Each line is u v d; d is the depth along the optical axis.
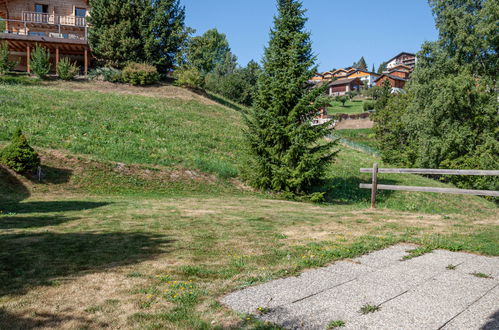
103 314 3.90
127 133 25.08
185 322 3.73
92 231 8.16
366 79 123.38
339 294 4.48
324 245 6.87
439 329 3.59
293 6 17.62
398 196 22.56
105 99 32.66
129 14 42.44
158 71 45.66
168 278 5.00
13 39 35.62
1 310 3.95
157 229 8.43
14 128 20.94
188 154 23.28
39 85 33.97
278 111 17.42
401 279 5.05
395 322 3.73
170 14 46.19
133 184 17.81
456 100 35.25
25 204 12.71
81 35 45.12
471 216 10.80
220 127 32.16
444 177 39.03
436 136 37.50
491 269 5.54
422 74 39.34
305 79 17.17
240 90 52.22
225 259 5.93
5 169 15.95
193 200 15.16
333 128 17.77
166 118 30.88
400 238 7.45
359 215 11.05
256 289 4.63
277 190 18.28
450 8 38.69
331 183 22.86
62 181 16.69
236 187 19.94
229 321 3.76
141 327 3.62
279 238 7.55
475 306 4.13
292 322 3.73
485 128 36.16
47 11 44.25
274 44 17.83
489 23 35.94
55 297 4.32
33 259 5.82
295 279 5.02
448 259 6.07
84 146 20.66
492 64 37.47
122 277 5.04
